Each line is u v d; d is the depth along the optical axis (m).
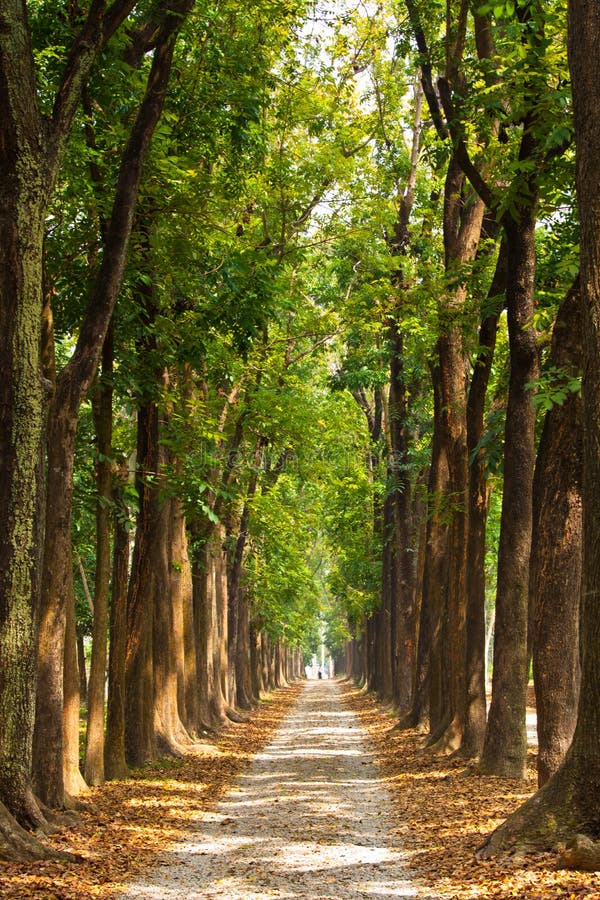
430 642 28.38
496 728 16.84
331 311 30.98
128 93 15.99
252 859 11.32
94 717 16.92
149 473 19.30
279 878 10.20
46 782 13.36
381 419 42.41
